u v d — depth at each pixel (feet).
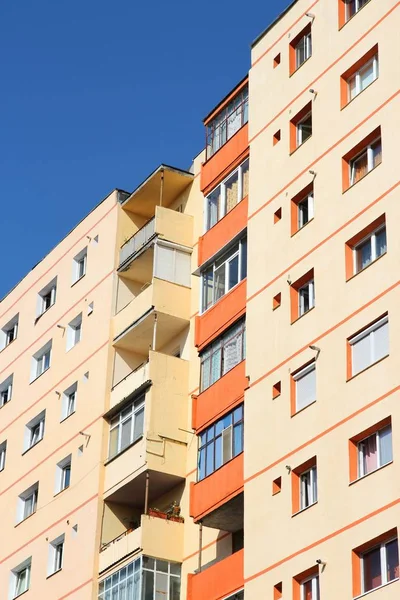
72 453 165.68
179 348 159.63
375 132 130.52
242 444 135.03
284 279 136.15
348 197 130.93
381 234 126.31
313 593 117.60
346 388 122.01
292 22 150.30
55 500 166.20
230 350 143.33
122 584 144.97
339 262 128.88
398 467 112.88
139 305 161.58
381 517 112.57
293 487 124.06
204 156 167.94
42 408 178.29
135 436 153.07
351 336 123.95
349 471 117.70
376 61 135.54
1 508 178.91
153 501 154.30
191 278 161.68
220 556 139.44
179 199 171.01
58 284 185.78
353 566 113.29
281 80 148.97
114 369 164.76
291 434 126.93
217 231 154.20
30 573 166.09
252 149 150.41
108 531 154.30
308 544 119.24
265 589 122.31
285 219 139.64
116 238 173.58
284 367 131.34
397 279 120.88
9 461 181.88
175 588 142.51
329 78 140.26
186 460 149.89
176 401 152.76
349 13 142.61
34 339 187.11
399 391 115.75
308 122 144.05
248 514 128.36
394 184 125.49
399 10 133.28
